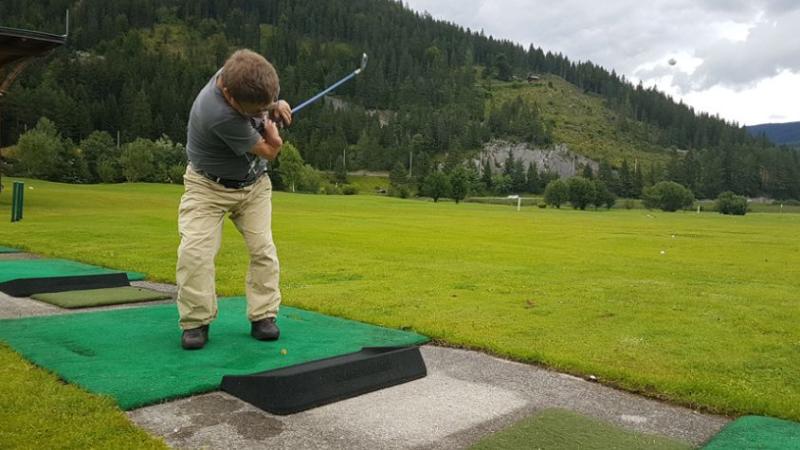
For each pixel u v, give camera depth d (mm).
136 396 2994
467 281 8453
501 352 4258
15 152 79062
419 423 2898
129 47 147125
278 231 18516
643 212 78000
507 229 24500
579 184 92125
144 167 84125
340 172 131375
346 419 2912
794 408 3227
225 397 3119
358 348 4066
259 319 4180
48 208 25125
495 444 2637
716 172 141500
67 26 19078
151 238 13164
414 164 146500
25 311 5020
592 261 12477
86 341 4016
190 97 118125
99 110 105250
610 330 5297
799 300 7520
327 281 8117
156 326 4484
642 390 3525
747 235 25797
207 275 3904
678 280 9641
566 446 2637
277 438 2650
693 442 2775
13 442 2461
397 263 10562
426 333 4754
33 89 102062
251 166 3947
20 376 3262
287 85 153625
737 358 4398
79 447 2445
